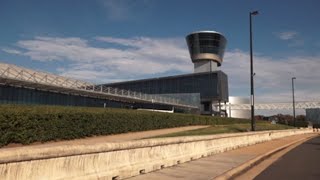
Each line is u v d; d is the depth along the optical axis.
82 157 9.04
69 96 55.78
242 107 150.50
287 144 34.59
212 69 159.50
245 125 59.88
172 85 129.00
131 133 34.34
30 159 7.33
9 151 6.82
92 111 28.84
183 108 101.69
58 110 24.50
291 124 119.00
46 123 23.17
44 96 49.94
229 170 13.93
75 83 55.62
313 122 149.12
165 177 11.63
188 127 48.50
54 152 7.93
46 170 7.81
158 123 41.97
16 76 42.62
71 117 25.89
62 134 24.81
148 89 134.62
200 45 159.75
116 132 32.38
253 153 22.14
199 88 124.56
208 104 125.19
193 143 17.61
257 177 13.36
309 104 146.00
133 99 72.31
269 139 41.41
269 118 145.00
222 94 123.12
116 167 10.58
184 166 14.70
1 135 19.69
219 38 161.50
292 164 18.03
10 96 43.66
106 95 62.09
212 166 15.00
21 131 21.03
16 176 7.03
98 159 9.73
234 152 22.77
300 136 61.06
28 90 46.81
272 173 14.51
